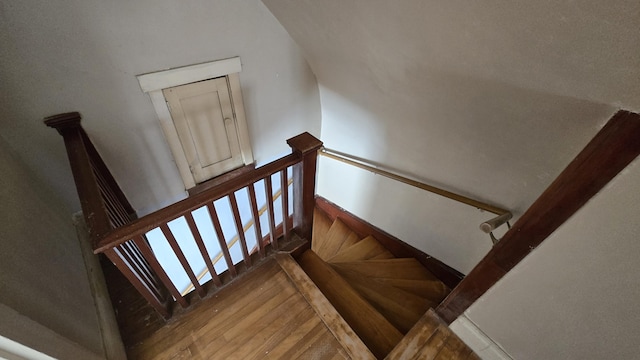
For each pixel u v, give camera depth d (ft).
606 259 2.39
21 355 2.12
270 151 8.70
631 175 1.95
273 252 5.84
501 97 3.82
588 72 2.60
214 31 5.77
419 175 6.57
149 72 5.37
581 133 3.32
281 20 6.32
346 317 5.15
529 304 3.29
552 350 3.41
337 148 9.34
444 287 6.98
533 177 4.32
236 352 4.36
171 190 7.13
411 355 4.32
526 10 2.51
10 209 3.21
